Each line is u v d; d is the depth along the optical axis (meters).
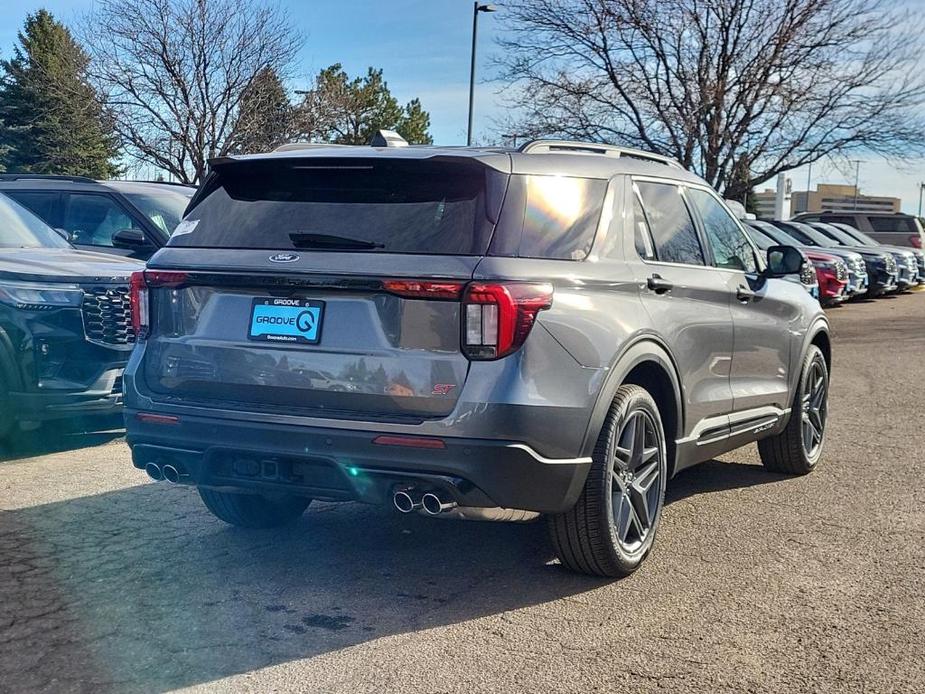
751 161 24.59
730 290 5.48
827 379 6.94
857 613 4.18
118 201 9.82
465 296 3.86
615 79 23.97
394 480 3.94
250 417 4.11
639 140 24.53
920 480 6.50
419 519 5.54
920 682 3.55
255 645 3.80
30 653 3.69
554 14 23.89
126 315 6.93
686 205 5.40
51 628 3.92
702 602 4.29
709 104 23.08
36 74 38.44
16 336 6.59
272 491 4.25
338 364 4.02
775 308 6.05
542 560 4.84
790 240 21.14
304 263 4.06
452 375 3.87
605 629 3.99
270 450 4.07
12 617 4.02
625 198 4.76
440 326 3.89
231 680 3.50
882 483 6.43
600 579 4.57
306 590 4.40
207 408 4.21
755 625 4.05
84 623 3.98
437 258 3.95
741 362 5.66
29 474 6.33
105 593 4.31
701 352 5.14
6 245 7.54
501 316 3.85
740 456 7.31
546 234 4.18
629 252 4.64
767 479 6.57
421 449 3.86
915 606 4.27
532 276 3.97
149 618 4.04
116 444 7.27
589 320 4.16
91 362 6.81
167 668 3.59
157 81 27.00
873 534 5.31
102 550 4.88
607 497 4.31
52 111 36.66
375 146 4.87
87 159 36.22
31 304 6.61
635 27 23.17
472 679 3.54
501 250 3.98
